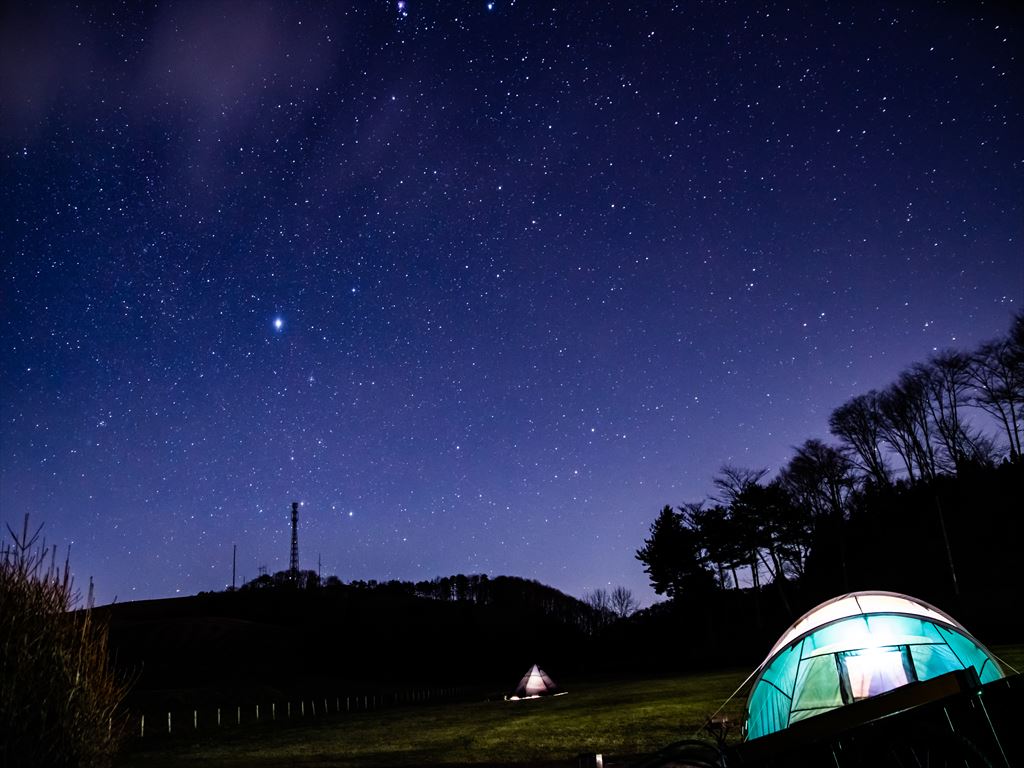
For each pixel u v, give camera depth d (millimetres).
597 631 75875
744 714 12617
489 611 88750
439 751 16766
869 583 51219
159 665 63844
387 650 74812
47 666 6270
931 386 53625
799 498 58031
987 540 47812
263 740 23328
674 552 59562
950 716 4293
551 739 17094
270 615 90562
